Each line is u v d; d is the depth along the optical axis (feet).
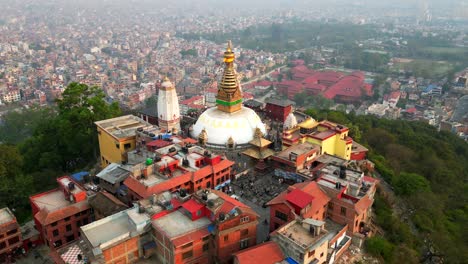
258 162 370.12
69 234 279.90
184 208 253.03
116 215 251.39
